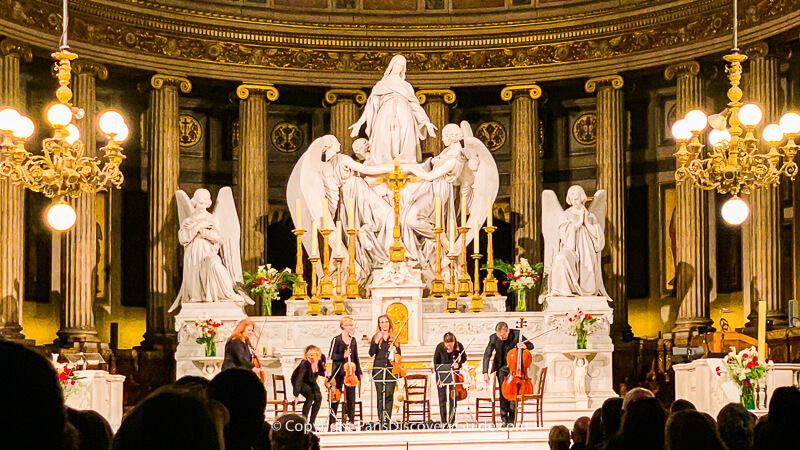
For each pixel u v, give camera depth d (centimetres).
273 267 2695
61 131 1404
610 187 2484
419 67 2595
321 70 2578
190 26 2456
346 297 2116
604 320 2058
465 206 2167
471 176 2278
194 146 2680
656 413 550
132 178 2577
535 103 2566
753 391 1587
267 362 2047
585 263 2147
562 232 2167
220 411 349
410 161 2253
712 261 2527
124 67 2400
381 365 1681
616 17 2469
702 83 2416
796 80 2408
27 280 2375
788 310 2114
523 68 2562
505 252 2725
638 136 2656
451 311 2092
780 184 2281
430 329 2059
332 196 2264
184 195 2231
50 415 245
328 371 1672
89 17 2327
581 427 855
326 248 2134
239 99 2566
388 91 2288
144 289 2581
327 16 2572
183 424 311
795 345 2041
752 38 2284
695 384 1831
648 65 2453
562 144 2736
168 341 2400
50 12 2253
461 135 2269
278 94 2570
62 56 1444
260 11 2522
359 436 1550
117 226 2548
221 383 479
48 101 2420
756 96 2281
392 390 1678
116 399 1852
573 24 2509
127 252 2555
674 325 2444
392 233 2181
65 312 2297
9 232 2139
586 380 2028
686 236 2402
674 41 2419
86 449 501
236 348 1591
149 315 2409
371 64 2594
